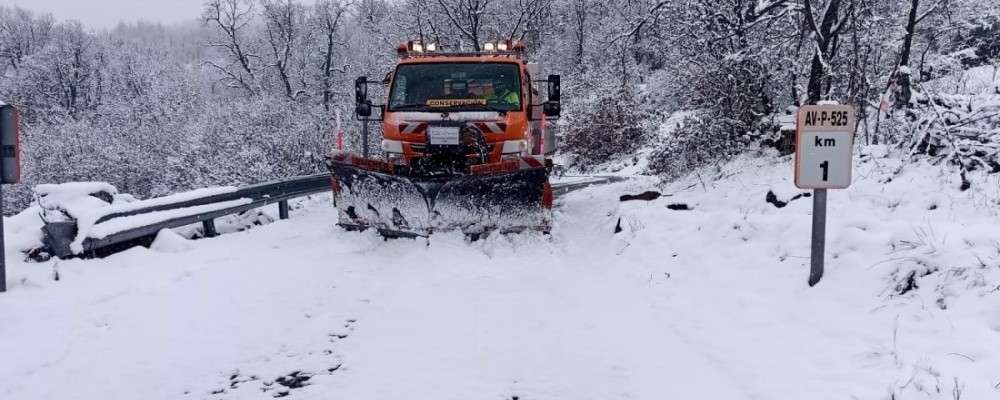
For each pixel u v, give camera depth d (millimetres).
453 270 7605
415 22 30172
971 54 18844
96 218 8086
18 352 5250
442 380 4625
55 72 62969
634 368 4805
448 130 9367
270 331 5711
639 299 6492
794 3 12977
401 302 6473
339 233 9484
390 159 9789
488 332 5590
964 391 3781
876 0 11891
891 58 12047
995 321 4473
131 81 58500
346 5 49312
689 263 7105
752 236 7074
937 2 11781
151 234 9031
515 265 7859
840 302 5371
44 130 33031
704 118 12156
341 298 6633
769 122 11383
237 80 50312
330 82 48812
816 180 5625
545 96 12594
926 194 7184
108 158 27094
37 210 8312
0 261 6695
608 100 29031
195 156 21062
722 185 10164
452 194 8805
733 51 12867
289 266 7895
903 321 4820
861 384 4148
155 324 5887
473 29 27656
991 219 6285
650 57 36344
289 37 51031
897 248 5680
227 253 8602
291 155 18141
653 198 10430
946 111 8102
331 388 4559
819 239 5746
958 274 5027
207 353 5223
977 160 7461
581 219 10797
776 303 5730
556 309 6215
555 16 40594
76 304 6422
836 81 11383
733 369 4691
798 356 4738
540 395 4371
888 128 9695
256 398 4441
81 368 4953
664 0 17984
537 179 8758
